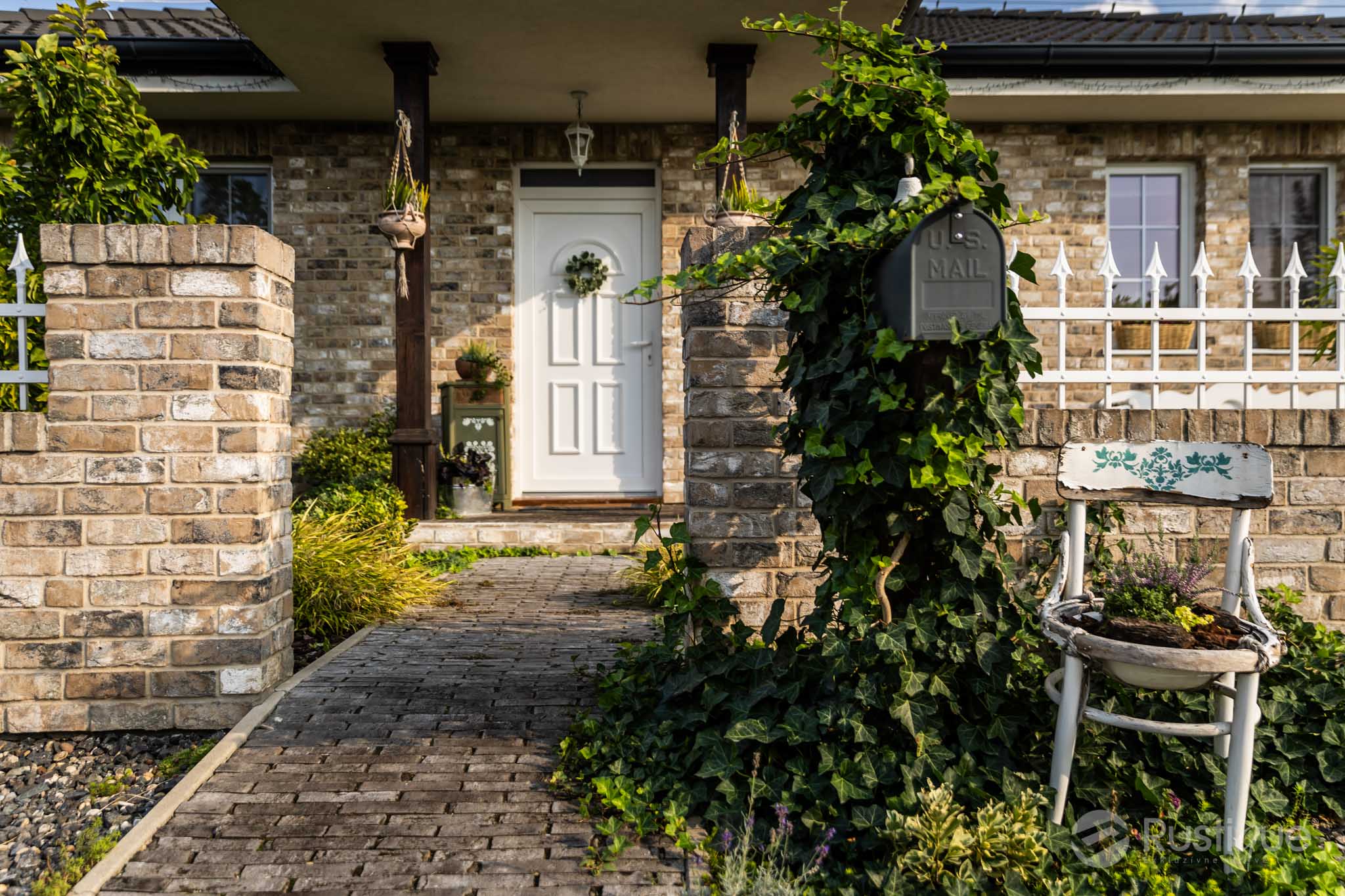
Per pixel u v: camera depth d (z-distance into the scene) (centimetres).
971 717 298
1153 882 255
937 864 241
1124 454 302
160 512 362
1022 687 312
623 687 342
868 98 295
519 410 812
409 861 260
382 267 795
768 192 804
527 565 626
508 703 356
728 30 629
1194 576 317
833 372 293
